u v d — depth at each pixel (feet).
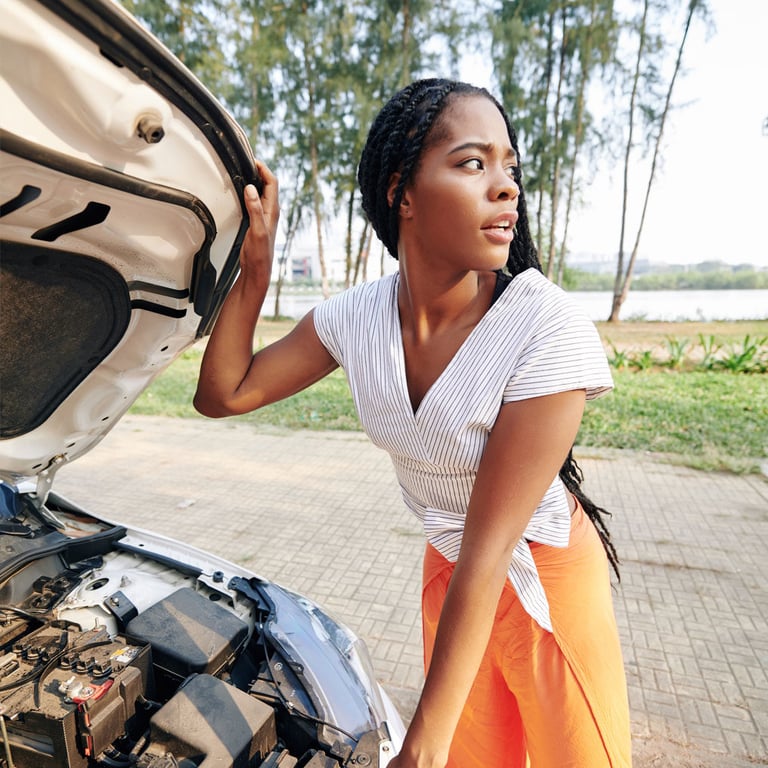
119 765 4.07
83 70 2.31
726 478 16.24
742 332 52.90
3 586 5.30
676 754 7.23
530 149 61.31
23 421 4.91
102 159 2.73
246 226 3.73
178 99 2.66
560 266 73.36
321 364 4.28
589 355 3.05
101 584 5.81
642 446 18.85
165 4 47.47
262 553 12.35
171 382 31.42
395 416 3.56
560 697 3.81
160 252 3.70
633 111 61.57
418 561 11.93
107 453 19.22
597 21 56.39
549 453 3.00
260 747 4.19
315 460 18.39
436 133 2.89
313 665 5.02
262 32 54.39
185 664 4.80
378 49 55.21
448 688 2.77
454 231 2.94
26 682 4.28
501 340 3.15
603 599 4.02
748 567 11.48
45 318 3.93
